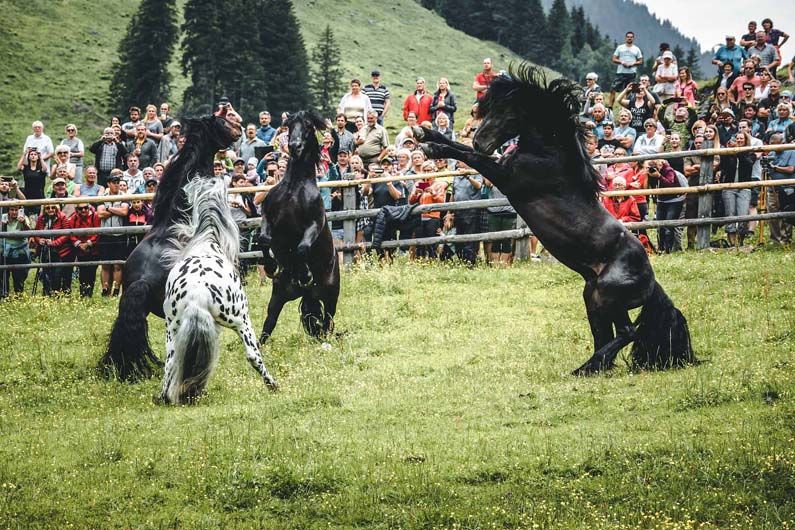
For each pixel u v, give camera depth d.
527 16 158.88
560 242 13.91
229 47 85.25
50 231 21.38
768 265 19.78
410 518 8.94
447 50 135.75
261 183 24.75
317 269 16.22
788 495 9.13
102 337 17.30
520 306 18.67
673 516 8.82
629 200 22.34
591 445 10.55
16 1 104.31
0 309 20.12
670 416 11.60
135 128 26.31
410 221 21.86
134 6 114.00
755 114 26.39
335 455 10.52
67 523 9.13
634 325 14.13
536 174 13.72
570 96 13.57
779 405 11.59
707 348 14.91
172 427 11.77
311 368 15.05
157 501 9.64
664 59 30.52
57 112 84.38
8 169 72.62
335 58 101.38
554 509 9.05
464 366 14.90
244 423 11.92
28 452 11.16
